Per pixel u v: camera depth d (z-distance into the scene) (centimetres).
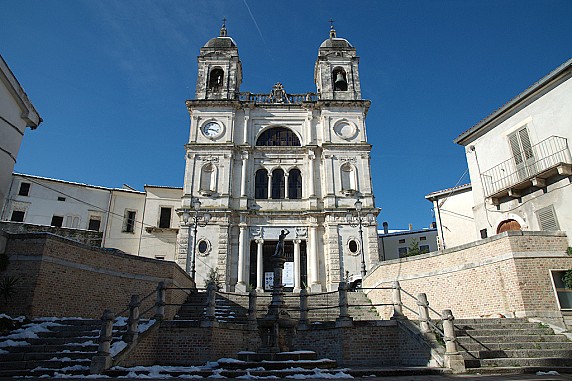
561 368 1105
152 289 1900
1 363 1066
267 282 3103
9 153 1638
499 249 1627
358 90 3622
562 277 1567
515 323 1434
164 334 1425
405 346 1380
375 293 2145
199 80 3619
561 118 1791
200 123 3434
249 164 3388
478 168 2211
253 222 3203
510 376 1014
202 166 3288
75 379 963
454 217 2917
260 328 1326
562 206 1734
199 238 3058
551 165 1748
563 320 1462
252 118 3550
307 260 3139
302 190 3338
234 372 1046
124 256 1834
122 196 3584
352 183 3297
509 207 1992
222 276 2953
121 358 1170
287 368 1109
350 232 3122
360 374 1058
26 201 3269
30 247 1531
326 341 1482
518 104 1988
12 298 1464
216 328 1452
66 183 3438
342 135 3444
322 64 3712
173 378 1002
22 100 1688
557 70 1762
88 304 1655
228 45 3753
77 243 1655
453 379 958
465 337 1299
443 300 1805
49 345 1204
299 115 3572
